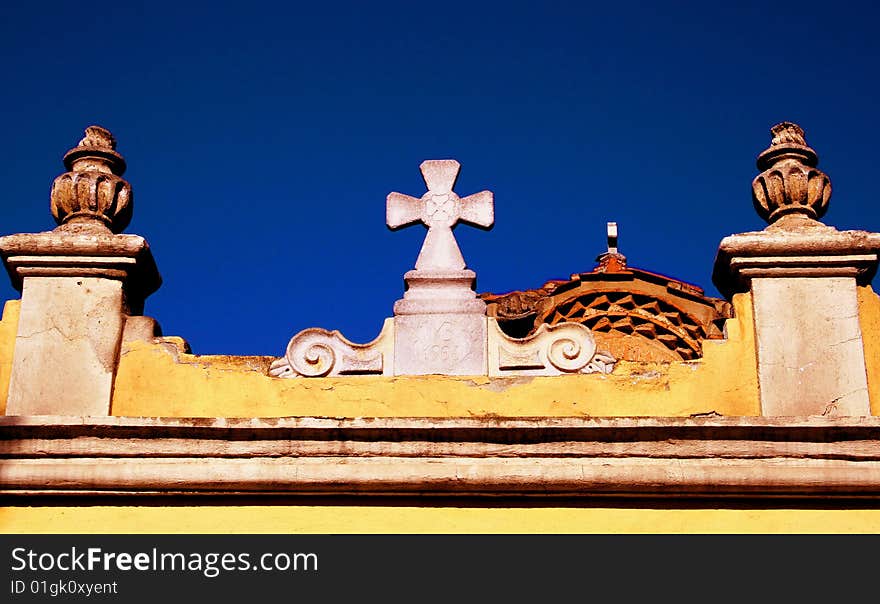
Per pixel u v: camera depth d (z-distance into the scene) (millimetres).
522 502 8641
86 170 9656
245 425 8609
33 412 8938
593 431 8570
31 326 9133
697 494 8555
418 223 9562
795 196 9406
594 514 8594
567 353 9039
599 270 14656
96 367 9062
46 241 9250
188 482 8570
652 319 13711
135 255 9289
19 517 8602
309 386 9016
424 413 8922
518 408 8914
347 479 8539
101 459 8617
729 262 9250
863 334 9070
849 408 8844
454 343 9094
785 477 8469
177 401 9023
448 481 8531
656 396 8938
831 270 9148
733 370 9000
